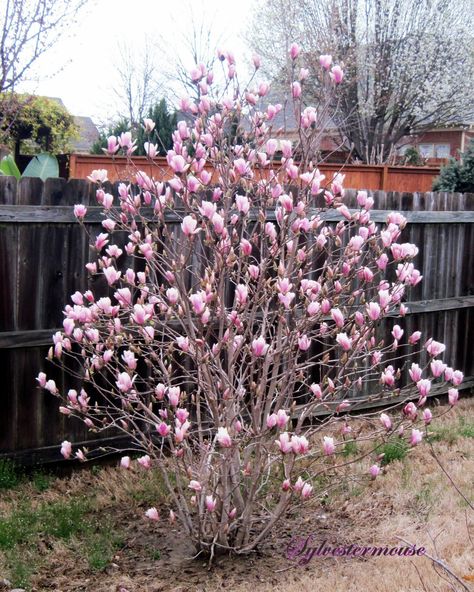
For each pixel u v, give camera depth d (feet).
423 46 74.69
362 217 13.19
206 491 12.57
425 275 22.59
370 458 17.29
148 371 17.19
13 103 42.52
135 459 17.35
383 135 77.92
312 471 16.06
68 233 16.26
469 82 76.54
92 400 16.97
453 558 12.01
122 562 12.80
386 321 21.76
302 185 13.42
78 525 13.83
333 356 20.16
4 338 15.58
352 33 72.79
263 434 11.81
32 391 16.17
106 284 16.79
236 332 13.37
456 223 23.20
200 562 12.75
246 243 12.09
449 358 23.77
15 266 15.72
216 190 13.23
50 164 20.94
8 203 15.52
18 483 15.81
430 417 11.91
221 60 13.46
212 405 12.26
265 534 13.14
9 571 12.13
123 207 13.46
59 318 16.34
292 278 13.88
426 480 16.07
